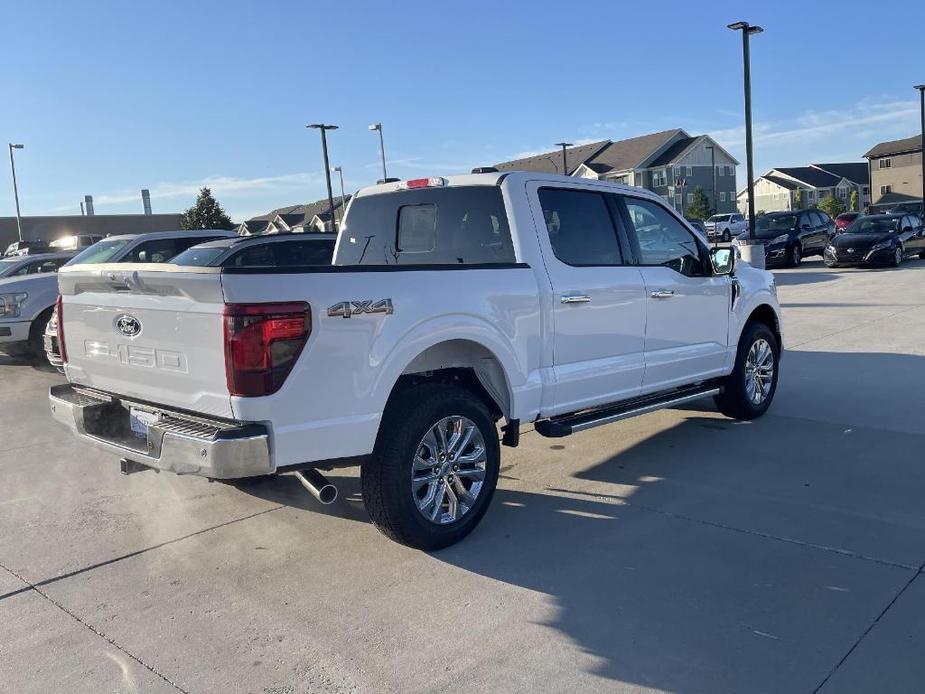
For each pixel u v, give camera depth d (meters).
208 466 3.55
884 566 3.85
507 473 5.54
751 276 6.68
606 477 5.37
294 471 3.73
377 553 4.25
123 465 4.42
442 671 3.10
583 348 5.00
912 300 13.90
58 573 4.12
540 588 3.77
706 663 3.09
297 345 3.60
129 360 4.12
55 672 3.19
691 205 65.44
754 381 6.65
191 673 3.15
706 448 5.94
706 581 3.77
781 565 3.91
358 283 3.81
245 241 9.73
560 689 2.96
